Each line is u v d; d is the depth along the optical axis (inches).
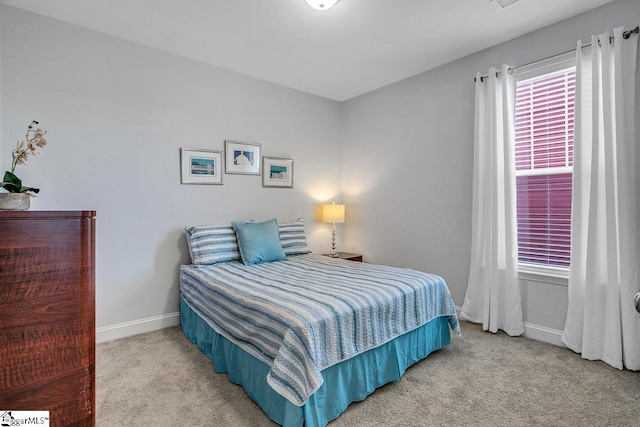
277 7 89.4
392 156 148.2
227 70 131.3
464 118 121.7
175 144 118.6
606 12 88.7
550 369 84.5
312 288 80.9
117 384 77.6
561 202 101.8
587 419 64.4
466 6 89.4
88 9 90.7
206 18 95.0
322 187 165.8
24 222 39.4
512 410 67.6
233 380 77.7
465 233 122.6
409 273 98.8
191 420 64.5
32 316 39.7
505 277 107.7
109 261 105.3
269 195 145.8
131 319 109.4
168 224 117.3
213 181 128.0
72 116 98.4
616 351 84.3
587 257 89.2
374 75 137.8
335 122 171.0
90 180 101.6
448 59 122.7
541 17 95.3
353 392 69.7
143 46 111.1
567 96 99.2
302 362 58.6
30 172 92.1
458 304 125.0
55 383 41.0
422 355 88.2
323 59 122.4
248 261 114.9
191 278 105.0
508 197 105.8
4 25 88.4
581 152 91.7
